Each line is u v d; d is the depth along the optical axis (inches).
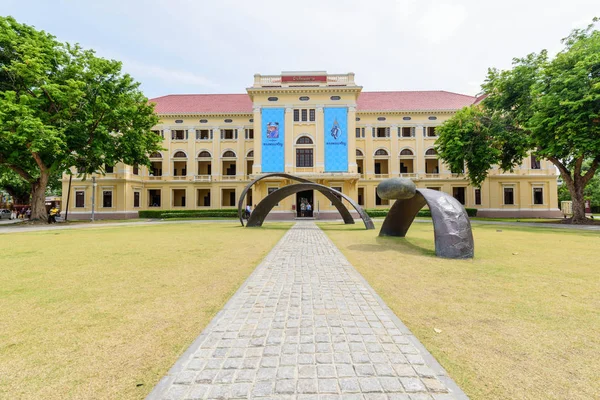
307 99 1310.3
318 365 111.3
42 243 446.0
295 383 100.3
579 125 680.4
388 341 130.1
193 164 1547.7
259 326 146.3
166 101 1695.4
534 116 770.2
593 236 524.7
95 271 263.4
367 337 134.0
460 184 1488.7
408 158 1547.7
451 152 970.1
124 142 984.9
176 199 1609.3
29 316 159.8
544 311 164.1
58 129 824.9
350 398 92.6
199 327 146.6
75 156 948.6
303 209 1421.0
